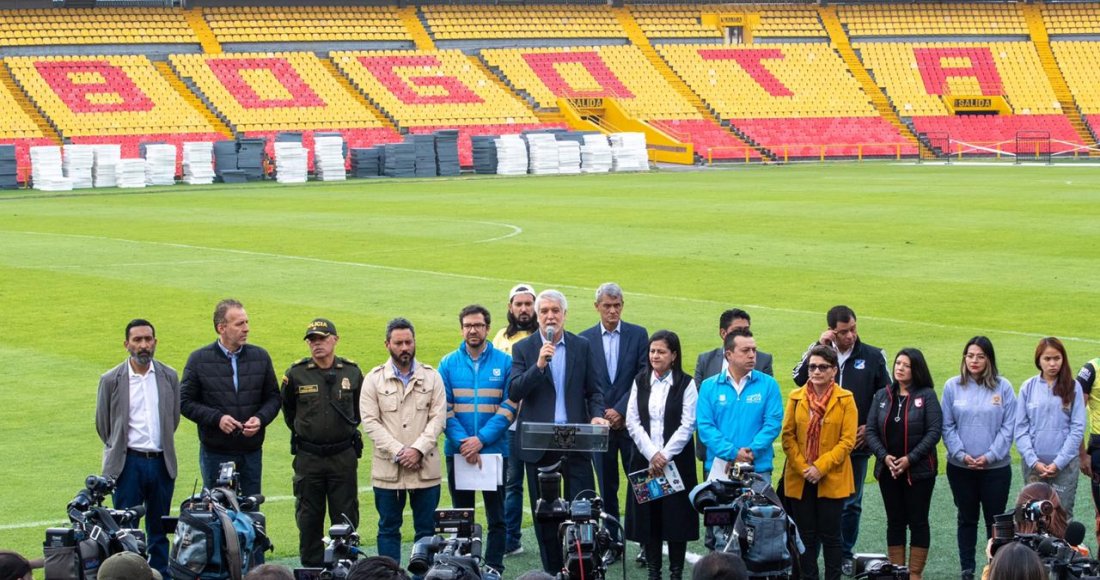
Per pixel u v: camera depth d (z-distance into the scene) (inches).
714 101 3339.1
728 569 312.7
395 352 490.6
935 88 3494.1
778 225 1593.3
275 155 2615.7
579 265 1264.8
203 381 508.7
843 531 514.0
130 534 388.8
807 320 965.8
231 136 2859.3
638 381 495.8
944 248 1359.5
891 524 490.9
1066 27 3705.7
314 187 2401.6
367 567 308.8
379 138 2970.0
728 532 410.0
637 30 3540.8
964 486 493.0
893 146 3265.3
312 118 2970.0
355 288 1136.2
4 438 673.0
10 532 530.0
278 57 3120.1
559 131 2851.9
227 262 1302.9
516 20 3457.2
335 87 3080.7
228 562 391.9
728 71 3444.9
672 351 488.7
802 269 1219.9
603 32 3501.5
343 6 3356.3
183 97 2935.5
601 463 534.0
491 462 497.0
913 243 1402.6
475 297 1085.1
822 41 3629.4
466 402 509.4
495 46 3403.1
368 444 677.9
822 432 470.6
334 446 495.5
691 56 3467.0
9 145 2417.6
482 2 3489.2
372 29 3312.0
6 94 2770.7
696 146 3179.1
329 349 498.3
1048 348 502.9
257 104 2972.4
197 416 507.2
